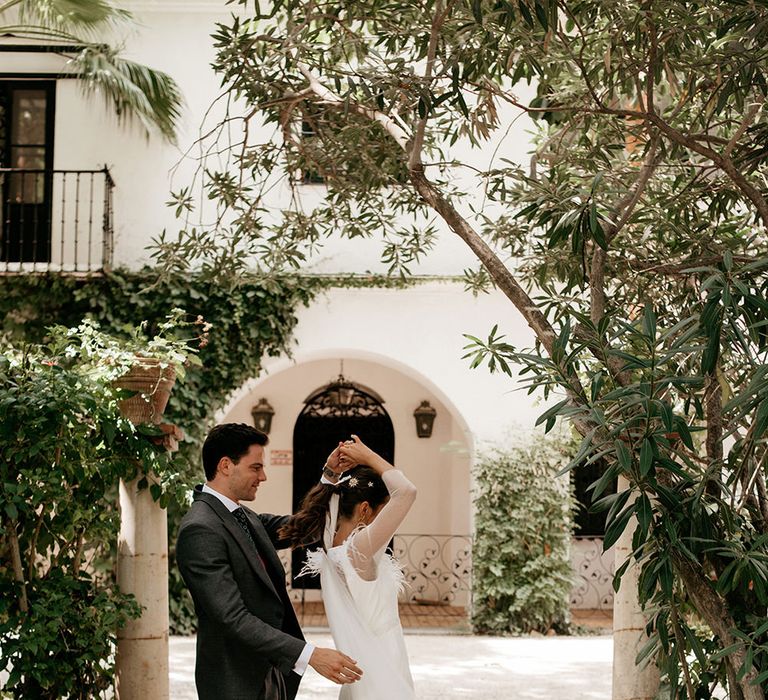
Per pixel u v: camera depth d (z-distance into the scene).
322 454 13.46
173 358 5.22
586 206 3.60
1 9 9.07
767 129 4.19
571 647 9.72
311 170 5.31
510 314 10.89
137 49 10.86
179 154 10.80
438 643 9.91
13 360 5.05
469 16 4.17
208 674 3.59
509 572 10.55
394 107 4.70
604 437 3.18
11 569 4.96
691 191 4.74
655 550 3.49
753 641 3.15
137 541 5.21
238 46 4.58
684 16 3.82
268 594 3.67
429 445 13.48
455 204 10.52
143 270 10.36
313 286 10.74
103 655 5.05
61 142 10.86
